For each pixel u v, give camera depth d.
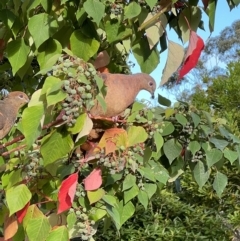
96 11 1.45
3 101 1.82
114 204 1.50
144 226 4.28
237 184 5.56
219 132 1.88
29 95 2.06
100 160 1.44
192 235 4.21
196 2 1.82
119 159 1.45
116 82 1.49
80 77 1.29
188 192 5.61
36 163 1.49
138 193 1.59
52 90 1.26
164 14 1.74
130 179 1.54
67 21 1.69
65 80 1.28
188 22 1.81
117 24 1.65
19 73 1.79
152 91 1.58
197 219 4.52
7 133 1.81
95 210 1.51
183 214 4.66
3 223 1.70
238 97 7.63
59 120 1.34
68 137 1.35
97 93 1.35
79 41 1.60
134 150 1.52
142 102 1.60
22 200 1.45
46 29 1.60
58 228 1.44
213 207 5.52
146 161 1.63
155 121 1.67
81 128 1.33
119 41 1.79
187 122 1.78
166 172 1.72
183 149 1.86
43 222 1.44
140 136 1.50
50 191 1.55
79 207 1.48
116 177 1.53
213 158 1.77
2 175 1.61
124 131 1.47
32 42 1.75
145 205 1.59
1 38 1.80
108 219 1.73
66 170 1.50
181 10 1.85
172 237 4.14
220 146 1.75
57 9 1.66
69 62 1.31
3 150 1.83
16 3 1.63
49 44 1.65
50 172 1.52
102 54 1.76
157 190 1.85
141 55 1.75
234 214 5.42
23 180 1.53
